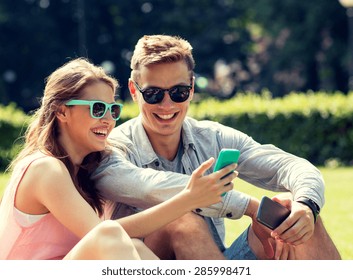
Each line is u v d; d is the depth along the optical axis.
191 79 5.67
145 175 5.25
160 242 5.17
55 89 5.12
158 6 51.44
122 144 5.59
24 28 49.97
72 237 4.94
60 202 4.81
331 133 20.67
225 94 53.34
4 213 4.98
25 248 4.89
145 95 5.55
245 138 5.96
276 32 46.62
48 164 4.89
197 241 5.06
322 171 18.36
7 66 51.41
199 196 4.77
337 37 46.75
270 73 50.28
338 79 48.44
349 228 9.81
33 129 5.21
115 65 52.88
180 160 5.79
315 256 5.29
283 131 20.91
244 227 9.80
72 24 52.66
